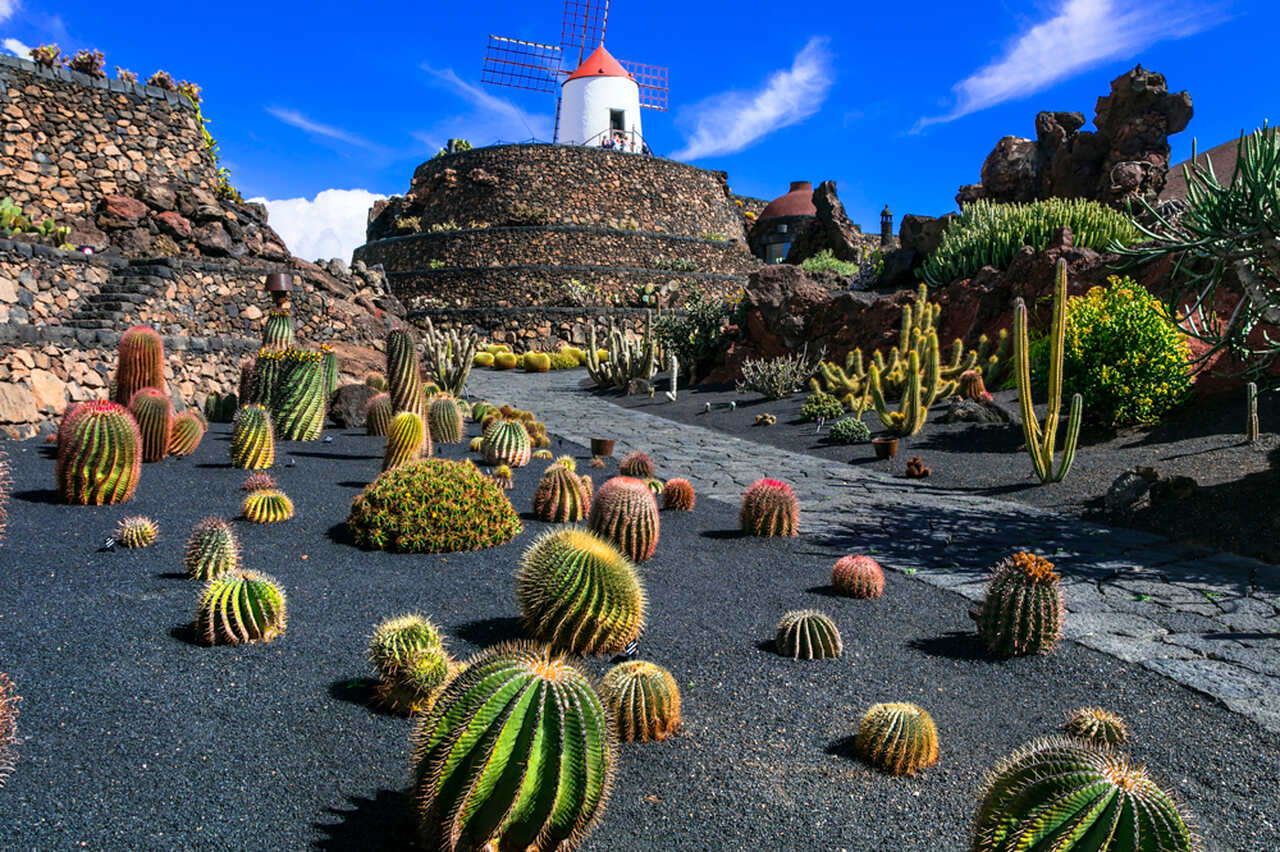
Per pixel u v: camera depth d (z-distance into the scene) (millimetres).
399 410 11883
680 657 5117
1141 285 14859
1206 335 9312
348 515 8078
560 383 29016
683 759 3887
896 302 20125
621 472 11023
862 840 3299
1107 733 4168
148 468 9633
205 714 3943
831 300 21609
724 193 53219
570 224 42625
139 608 5230
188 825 3070
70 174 17547
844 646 5438
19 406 11008
